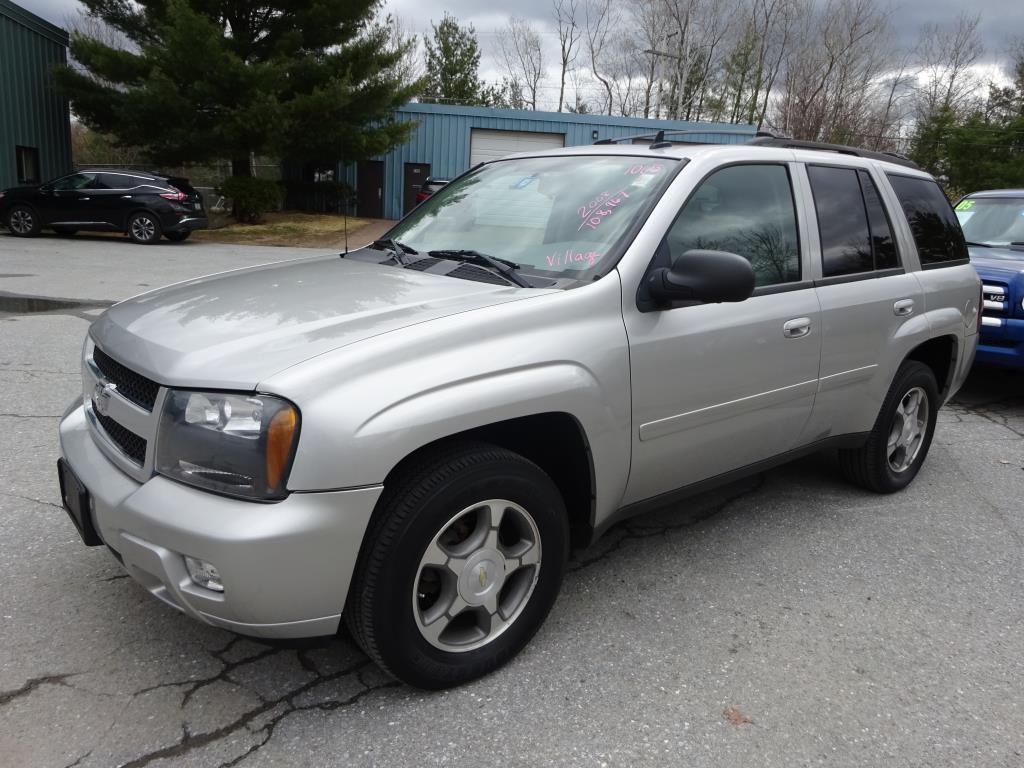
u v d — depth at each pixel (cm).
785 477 484
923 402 466
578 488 297
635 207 313
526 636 281
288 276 321
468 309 259
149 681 261
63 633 284
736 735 249
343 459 219
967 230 829
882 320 404
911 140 3525
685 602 330
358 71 2277
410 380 233
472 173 407
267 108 2070
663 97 4788
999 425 630
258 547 213
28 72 2250
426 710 254
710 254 279
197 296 292
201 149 2156
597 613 318
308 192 2786
